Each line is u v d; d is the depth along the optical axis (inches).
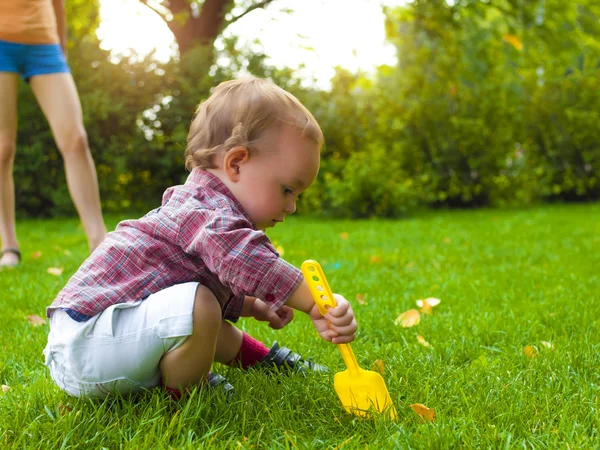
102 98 328.8
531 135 434.9
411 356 81.4
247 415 62.0
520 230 255.6
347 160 390.6
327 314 57.9
